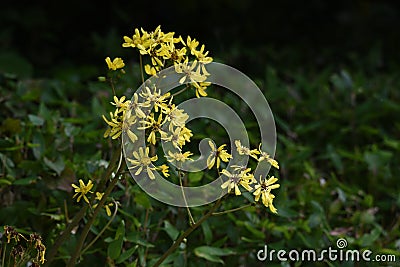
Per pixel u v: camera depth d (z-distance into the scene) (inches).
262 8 275.6
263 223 129.3
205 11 269.0
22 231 115.7
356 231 137.3
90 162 132.3
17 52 235.6
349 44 265.9
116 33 248.2
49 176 125.0
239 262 127.7
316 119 185.5
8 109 153.0
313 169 160.7
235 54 231.1
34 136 131.0
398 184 158.6
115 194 116.9
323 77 205.9
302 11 277.4
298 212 139.6
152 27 264.5
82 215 100.4
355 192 148.9
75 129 143.1
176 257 120.3
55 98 168.6
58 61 248.8
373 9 281.0
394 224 146.8
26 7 255.6
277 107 187.5
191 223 99.7
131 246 123.5
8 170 127.2
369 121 187.8
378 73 235.8
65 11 258.4
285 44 268.5
